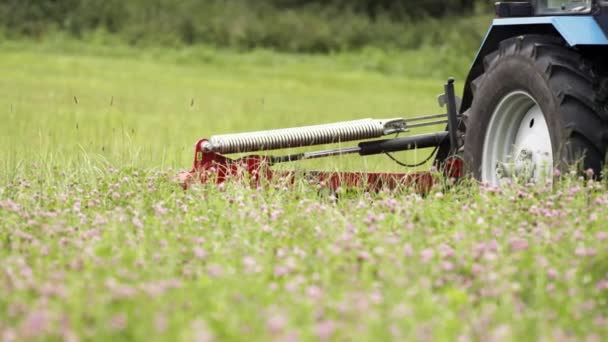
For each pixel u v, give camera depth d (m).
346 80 94.06
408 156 32.50
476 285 12.35
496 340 9.92
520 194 16.80
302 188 19.56
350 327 10.09
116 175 21.52
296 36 121.31
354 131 21.30
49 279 12.12
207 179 20.05
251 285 11.88
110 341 9.98
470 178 20.05
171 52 112.19
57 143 33.22
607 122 17.28
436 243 14.44
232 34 120.06
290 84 88.06
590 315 11.53
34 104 58.56
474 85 20.67
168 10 128.00
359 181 20.66
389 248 13.48
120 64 99.38
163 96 71.06
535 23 18.75
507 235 14.58
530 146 19.27
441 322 10.51
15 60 96.31
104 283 11.44
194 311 10.98
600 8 17.67
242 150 20.75
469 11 134.62
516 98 19.31
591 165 17.20
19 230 15.42
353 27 124.12
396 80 96.50
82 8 121.69
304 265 13.14
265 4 136.50
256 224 15.95
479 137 20.12
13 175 22.31
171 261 13.09
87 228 16.25
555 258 13.45
